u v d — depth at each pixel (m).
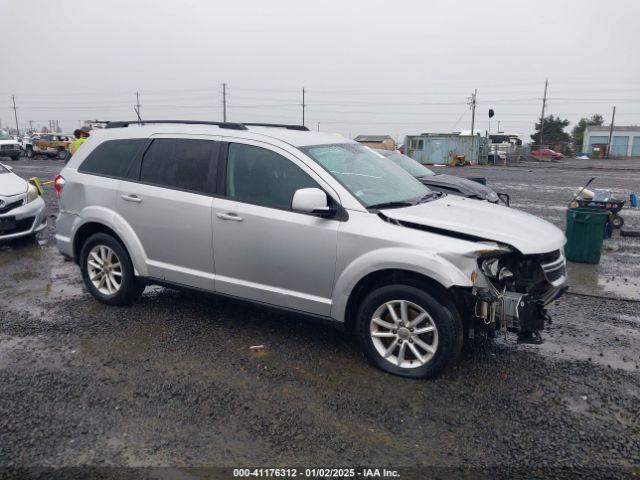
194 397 3.97
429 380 4.25
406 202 4.73
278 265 4.68
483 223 4.34
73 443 3.41
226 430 3.56
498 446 3.42
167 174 5.32
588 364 4.59
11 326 5.32
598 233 8.08
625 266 8.05
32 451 3.32
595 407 3.90
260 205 4.74
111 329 5.24
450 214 4.49
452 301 4.14
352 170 4.88
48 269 7.53
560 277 4.52
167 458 3.27
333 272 4.43
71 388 4.09
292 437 3.49
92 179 5.77
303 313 4.66
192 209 5.05
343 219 4.39
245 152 4.93
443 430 3.59
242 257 4.84
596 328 5.44
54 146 37.19
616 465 3.25
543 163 47.00
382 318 4.41
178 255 5.24
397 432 3.56
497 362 4.60
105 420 3.67
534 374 4.39
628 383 4.26
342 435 3.52
